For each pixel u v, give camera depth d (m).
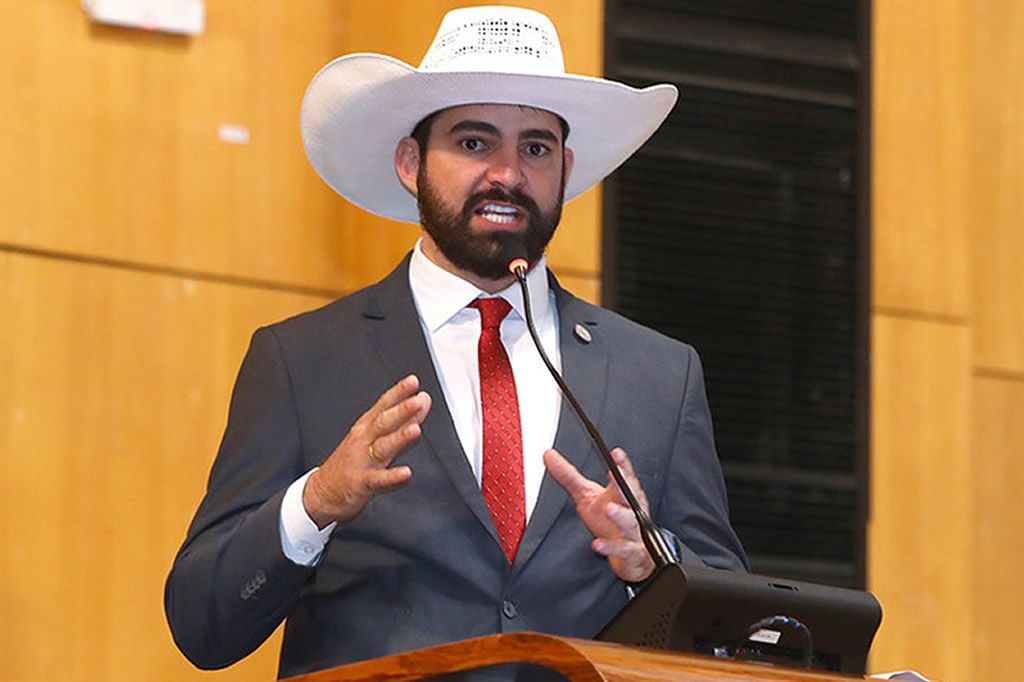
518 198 5.87
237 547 5.31
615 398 5.96
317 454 5.72
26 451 9.18
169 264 9.66
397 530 5.54
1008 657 11.32
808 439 10.44
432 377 5.84
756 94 10.49
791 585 4.71
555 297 6.24
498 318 6.04
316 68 10.16
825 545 10.41
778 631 4.66
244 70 9.99
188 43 9.86
